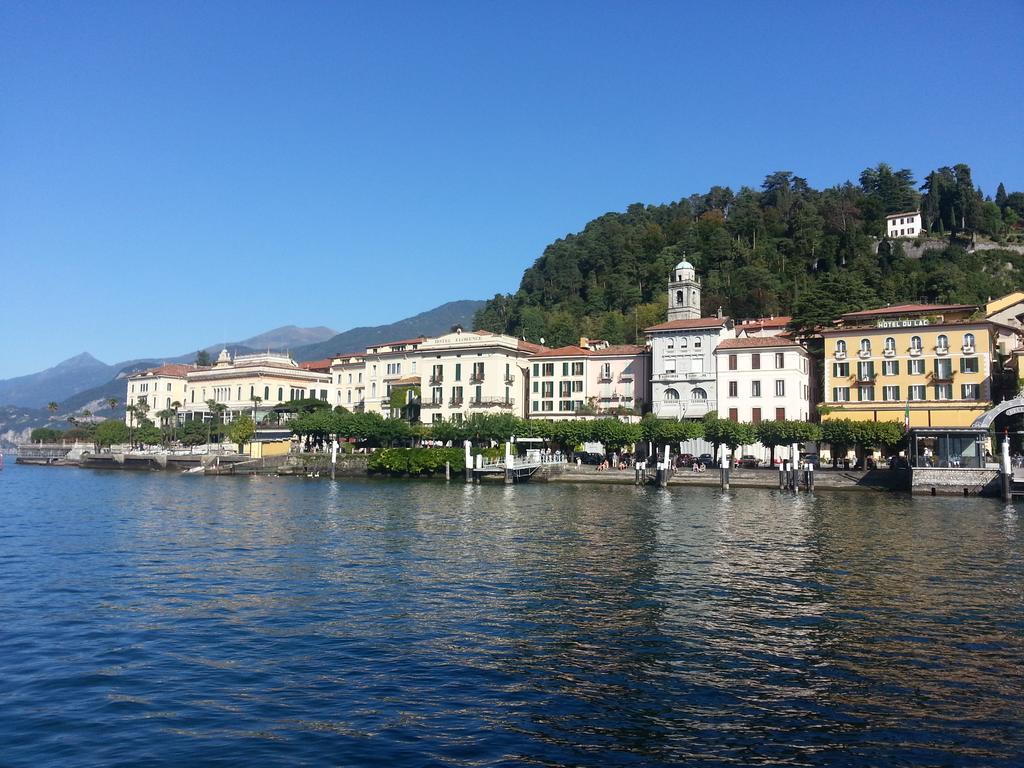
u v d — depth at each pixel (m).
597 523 55.06
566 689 20.20
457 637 24.88
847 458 96.19
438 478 107.94
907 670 21.77
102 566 37.25
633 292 181.50
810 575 35.16
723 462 88.12
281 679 20.91
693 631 25.66
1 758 16.11
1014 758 16.30
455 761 16.03
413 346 141.12
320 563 38.19
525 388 134.12
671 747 16.77
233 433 141.25
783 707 19.00
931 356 97.88
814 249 187.12
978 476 77.06
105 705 19.03
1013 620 27.06
